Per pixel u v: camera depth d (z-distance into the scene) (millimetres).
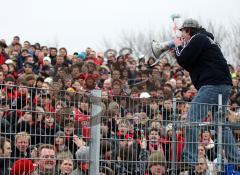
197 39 13188
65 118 10914
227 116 12867
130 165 11539
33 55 24188
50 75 23328
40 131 10688
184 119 12438
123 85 22453
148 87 23250
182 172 12188
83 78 21938
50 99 10867
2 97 10719
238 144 12914
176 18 13742
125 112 11547
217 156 12648
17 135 10500
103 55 27312
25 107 10641
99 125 11078
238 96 23156
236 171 12859
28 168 10602
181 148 12211
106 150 11297
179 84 24719
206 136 12547
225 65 13312
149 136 11750
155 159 11781
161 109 11961
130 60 25719
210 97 13125
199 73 13312
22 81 19781
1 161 10516
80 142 11008
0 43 24188
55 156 10789
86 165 11023
